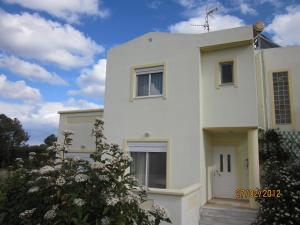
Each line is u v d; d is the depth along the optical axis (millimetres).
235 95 11195
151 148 11914
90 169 4449
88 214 4008
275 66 13273
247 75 11125
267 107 13094
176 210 7801
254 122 10711
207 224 9578
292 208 7938
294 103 12680
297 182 8180
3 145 50719
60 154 5160
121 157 4734
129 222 4254
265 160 11766
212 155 12562
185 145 11156
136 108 12531
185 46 11953
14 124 57125
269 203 8258
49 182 4324
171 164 11273
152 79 12562
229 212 9664
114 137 12766
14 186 6109
